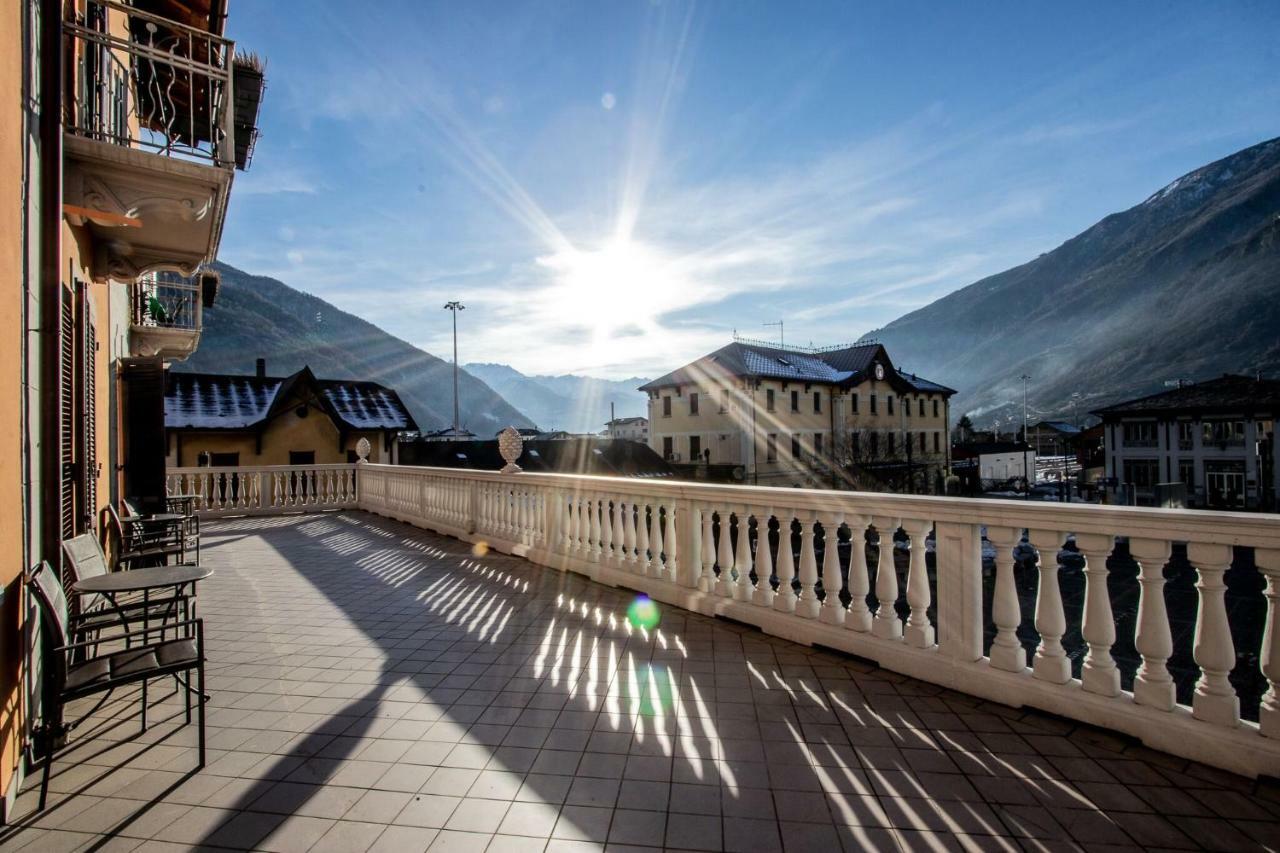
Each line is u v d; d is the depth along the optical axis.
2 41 3.02
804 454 47.69
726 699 3.96
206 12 8.43
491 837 2.63
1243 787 2.90
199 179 5.30
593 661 4.68
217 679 4.42
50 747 2.89
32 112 3.52
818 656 4.70
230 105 5.68
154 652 3.42
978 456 71.62
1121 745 3.29
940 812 2.76
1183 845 2.52
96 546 4.99
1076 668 14.98
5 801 2.75
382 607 6.32
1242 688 10.98
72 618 3.96
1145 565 3.33
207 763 3.25
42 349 3.70
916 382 59.78
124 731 3.61
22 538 3.18
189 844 2.61
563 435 58.81
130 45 5.12
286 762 3.26
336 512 15.01
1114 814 2.73
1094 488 59.28
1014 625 3.83
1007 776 3.03
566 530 8.06
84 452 5.41
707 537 5.96
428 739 3.49
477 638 5.27
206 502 14.15
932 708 3.78
